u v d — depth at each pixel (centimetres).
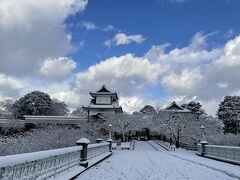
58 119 5462
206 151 2334
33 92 8375
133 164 1498
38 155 657
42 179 737
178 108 7525
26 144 3006
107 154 2228
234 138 3888
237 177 1018
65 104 10238
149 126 7050
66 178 880
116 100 7094
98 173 1105
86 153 1299
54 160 848
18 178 583
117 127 6297
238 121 5756
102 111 6662
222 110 6244
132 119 6562
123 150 3747
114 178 970
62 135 3916
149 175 1051
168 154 2619
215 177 1016
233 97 6209
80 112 9156
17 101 8494
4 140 2992
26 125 5406
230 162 1667
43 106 8188
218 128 6194
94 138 4653
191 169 1261
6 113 9475
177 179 963
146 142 6244
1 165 478
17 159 540
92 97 7150
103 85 7025
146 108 11169
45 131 4109
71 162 1088
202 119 6397
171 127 5409
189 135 5378
